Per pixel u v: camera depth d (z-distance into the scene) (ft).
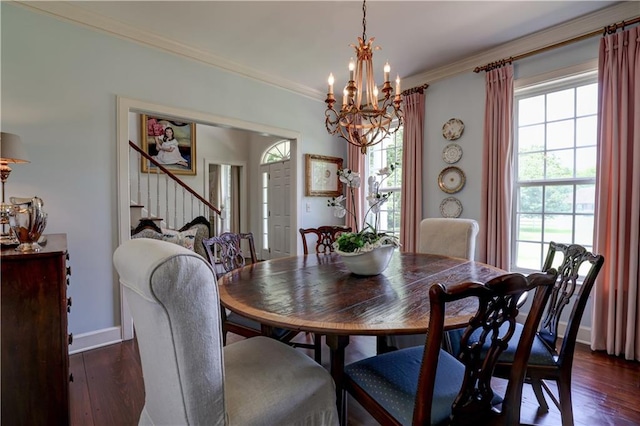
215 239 7.36
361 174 14.12
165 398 3.13
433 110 11.69
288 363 4.14
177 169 19.25
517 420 3.49
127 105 8.59
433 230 9.04
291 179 13.38
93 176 8.13
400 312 3.99
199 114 9.99
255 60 10.54
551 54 8.98
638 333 7.35
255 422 3.33
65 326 4.70
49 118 7.53
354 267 5.82
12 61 7.08
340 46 9.61
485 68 10.06
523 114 9.87
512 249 10.03
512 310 3.15
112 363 7.38
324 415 3.92
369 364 4.38
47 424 4.56
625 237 7.50
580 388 6.35
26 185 7.28
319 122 13.88
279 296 4.69
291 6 7.63
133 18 8.13
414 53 10.07
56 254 4.62
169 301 2.74
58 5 7.46
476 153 10.57
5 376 4.33
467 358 3.16
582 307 4.60
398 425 3.52
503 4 7.59
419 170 11.81
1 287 4.28
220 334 3.18
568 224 9.02
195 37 9.07
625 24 7.50
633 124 7.42
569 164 9.00
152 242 3.19
